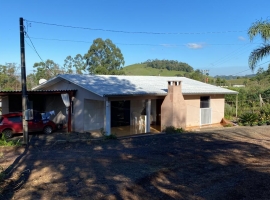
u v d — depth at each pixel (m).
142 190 5.81
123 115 19.61
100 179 6.50
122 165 7.74
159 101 20.86
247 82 40.28
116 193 5.62
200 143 11.07
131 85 17.69
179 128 16.27
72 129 17.98
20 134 16.28
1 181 6.34
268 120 19.47
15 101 18.16
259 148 9.91
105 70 38.59
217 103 20.80
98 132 16.52
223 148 9.97
